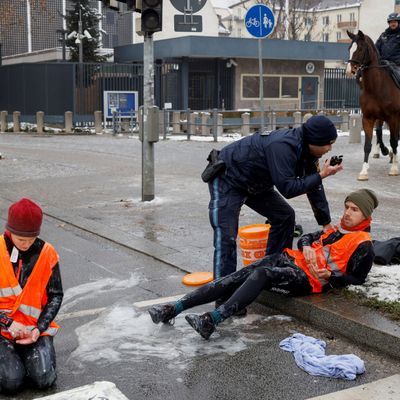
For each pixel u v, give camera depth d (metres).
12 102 31.84
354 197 4.99
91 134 26.83
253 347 4.52
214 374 4.12
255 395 3.84
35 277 3.93
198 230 8.00
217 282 4.85
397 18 12.77
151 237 7.66
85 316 5.16
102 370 4.18
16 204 3.85
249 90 30.70
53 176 12.97
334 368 4.05
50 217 9.02
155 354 4.42
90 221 8.58
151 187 9.84
